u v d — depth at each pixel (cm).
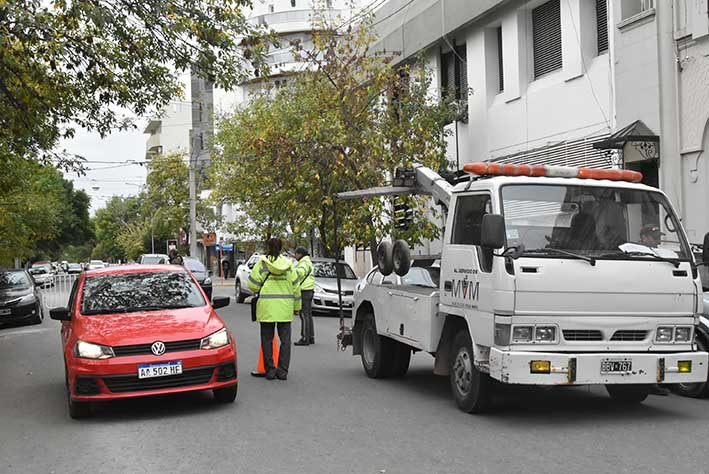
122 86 1366
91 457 675
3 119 1477
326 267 2194
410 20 2341
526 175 792
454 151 2219
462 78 2222
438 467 610
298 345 1463
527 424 758
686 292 749
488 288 735
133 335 826
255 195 2594
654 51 1466
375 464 623
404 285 990
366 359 1098
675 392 915
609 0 1593
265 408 867
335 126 1959
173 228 5819
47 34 1228
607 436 702
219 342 857
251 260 2594
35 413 891
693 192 1396
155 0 1203
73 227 7050
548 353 705
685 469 591
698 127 1382
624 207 768
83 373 802
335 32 2212
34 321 2162
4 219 2944
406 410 844
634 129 1468
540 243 734
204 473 610
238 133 2941
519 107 1916
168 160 5775
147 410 872
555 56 1823
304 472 605
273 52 4806
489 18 2012
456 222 826
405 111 2064
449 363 859
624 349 732
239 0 1276
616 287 729
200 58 1281
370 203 1948
